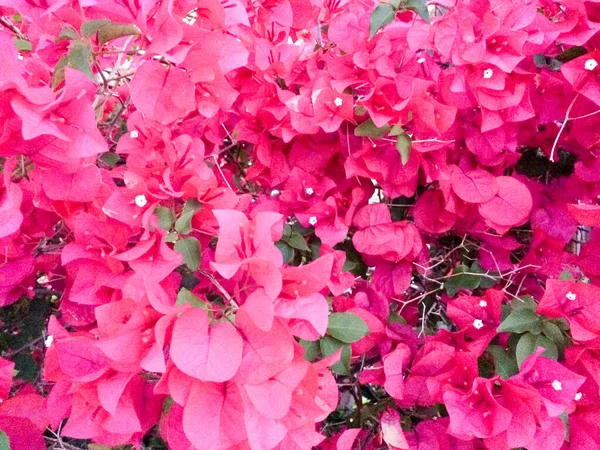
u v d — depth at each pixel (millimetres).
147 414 284
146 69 288
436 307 496
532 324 324
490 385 304
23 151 264
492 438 306
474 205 424
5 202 280
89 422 255
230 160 514
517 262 472
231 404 230
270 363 228
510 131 396
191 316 228
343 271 422
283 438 237
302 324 282
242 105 431
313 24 517
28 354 430
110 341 226
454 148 412
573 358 325
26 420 300
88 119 257
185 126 407
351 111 370
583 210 334
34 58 302
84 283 307
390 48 394
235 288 267
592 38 367
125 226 304
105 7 277
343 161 431
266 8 427
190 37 288
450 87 365
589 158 418
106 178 335
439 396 328
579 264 408
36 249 357
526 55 365
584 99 380
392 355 361
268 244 250
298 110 382
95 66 329
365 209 415
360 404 422
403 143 365
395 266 438
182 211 320
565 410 320
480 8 353
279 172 436
